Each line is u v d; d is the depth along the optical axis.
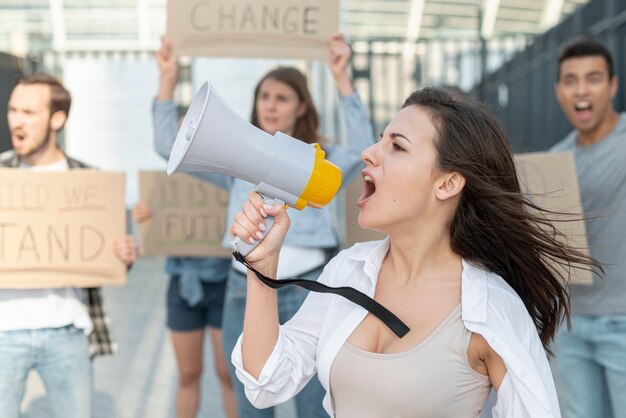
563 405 4.03
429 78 10.03
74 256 2.85
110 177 2.91
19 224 2.82
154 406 4.62
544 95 10.03
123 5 11.69
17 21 11.66
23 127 2.81
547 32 9.80
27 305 2.70
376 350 1.51
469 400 1.46
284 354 1.56
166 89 3.14
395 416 1.46
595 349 2.78
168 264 3.93
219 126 1.35
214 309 3.85
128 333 6.78
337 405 1.54
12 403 2.66
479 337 1.44
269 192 1.45
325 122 9.95
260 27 3.12
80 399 2.79
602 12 7.79
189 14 3.12
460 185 1.52
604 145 2.86
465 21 11.14
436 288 1.52
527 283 1.63
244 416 3.10
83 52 9.34
